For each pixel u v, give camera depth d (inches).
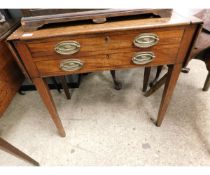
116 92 56.1
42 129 47.0
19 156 33.4
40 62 27.5
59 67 28.5
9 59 41.0
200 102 50.3
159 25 24.5
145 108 49.9
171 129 43.8
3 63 38.9
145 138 42.4
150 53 28.0
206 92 53.4
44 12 25.8
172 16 27.2
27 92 60.1
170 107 49.2
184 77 59.9
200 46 34.9
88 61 28.2
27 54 26.3
